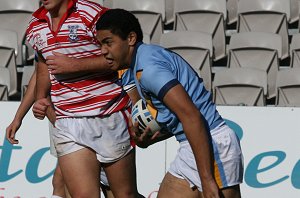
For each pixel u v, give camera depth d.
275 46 37.50
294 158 26.20
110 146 18.27
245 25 40.09
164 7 40.56
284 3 40.62
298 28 40.72
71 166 18.02
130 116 18.05
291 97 34.50
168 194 16.52
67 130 18.08
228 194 16.19
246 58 37.38
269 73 37.09
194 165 16.11
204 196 15.42
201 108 15.93
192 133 15.02
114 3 40.72
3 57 35.91
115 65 15.91
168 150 26.22
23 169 26.20
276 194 26.02
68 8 17.69
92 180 17.98
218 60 38.94
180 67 15.77
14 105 26.59
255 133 26.34
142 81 15.42
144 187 26.12
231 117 26.44
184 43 36.94
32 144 26.30
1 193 26.08
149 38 37.47
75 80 17.97
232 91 34.44
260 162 26.19
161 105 15.87
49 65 17.50
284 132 26.33
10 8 39.50
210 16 39.34
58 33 17.77
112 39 15.64
